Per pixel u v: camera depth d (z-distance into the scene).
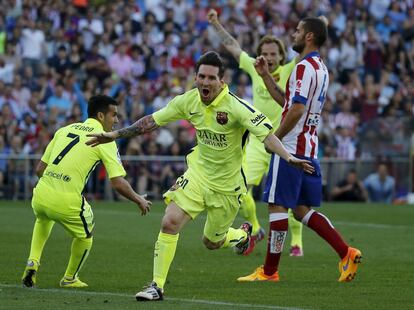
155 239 36.03
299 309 20.48
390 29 80.19
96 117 24.73
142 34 68.69
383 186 61.19
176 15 72.88
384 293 23.17
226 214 23.67
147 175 58.53
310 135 25.61
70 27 67.19
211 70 22.14
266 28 74.25
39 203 23.67
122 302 21.16
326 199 60.62
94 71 64.50
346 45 74.50
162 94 63.88
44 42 65.12
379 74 75.19
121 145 59.81
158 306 20.55
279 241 25.53
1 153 57.44
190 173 23.11
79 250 23.95
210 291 23.42
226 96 22.55
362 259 30.64
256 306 20.80
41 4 67.69
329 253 32.47
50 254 30.64
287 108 25.52
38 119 58.53
